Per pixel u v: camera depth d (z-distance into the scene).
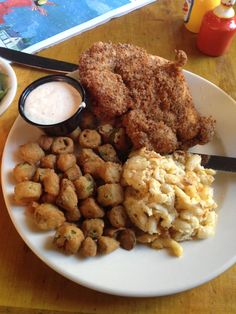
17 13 0.36
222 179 0.26
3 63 0.31
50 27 0.35
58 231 0.21
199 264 0.21
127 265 0.21
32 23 0.35
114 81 0.27
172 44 0.35
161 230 0.23
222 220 0.24
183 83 0.28
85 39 0.35
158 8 0.38
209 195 0.24
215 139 0.28
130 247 0.22
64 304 0.21
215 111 0.29
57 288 0.21
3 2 0.37
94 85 0.27
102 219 0.23
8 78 0.30
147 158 0.25
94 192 0.24
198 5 0.34
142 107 0.27
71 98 0.27
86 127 0.27
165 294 0.20
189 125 0.26
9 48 0.33
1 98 0.29
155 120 0.26
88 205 0.23
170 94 0.27
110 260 0.21
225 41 0.33
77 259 0.21
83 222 0.23
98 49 0.29
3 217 0.24
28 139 0.26
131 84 0.28
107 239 0.21
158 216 0.23
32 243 0.21
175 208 0.23
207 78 0.33
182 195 0.23
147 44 0.35
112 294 0.20
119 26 0.36
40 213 0.22
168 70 0.28
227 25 0.32
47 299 0.21
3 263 0.22
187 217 0.23
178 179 0.24
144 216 0.23
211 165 0.26
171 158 0.26
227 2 0.31
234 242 0.22
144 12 0.37
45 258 0.21
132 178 0.24
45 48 0.34
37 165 0.25
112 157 0.26
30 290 0.21
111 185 0.23
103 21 0.36
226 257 0.21
